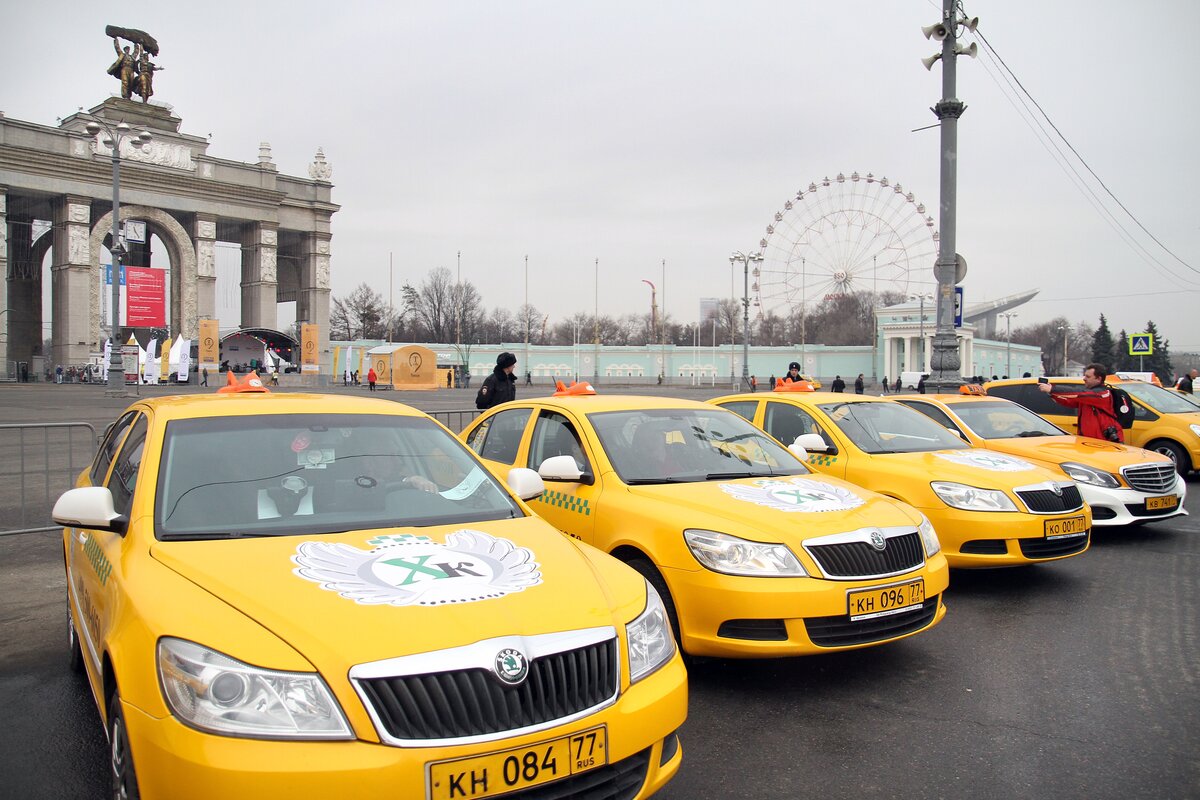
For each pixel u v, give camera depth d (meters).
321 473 3.81
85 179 61.97
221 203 69.19
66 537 5.21
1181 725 4.20
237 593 2.82
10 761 3.75
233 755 2.37
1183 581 7.10
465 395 47.84
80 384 55.94
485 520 3.73
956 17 13.25
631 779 2.83
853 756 3.88
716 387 72.31
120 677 2.71
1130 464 8.57
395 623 2.67
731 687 4.72
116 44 64.81
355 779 2.37
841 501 5.11
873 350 78.25
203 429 3.89
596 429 5.82
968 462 7.07
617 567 3.46
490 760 2.49
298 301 79.94
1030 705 4.46
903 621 4.71
